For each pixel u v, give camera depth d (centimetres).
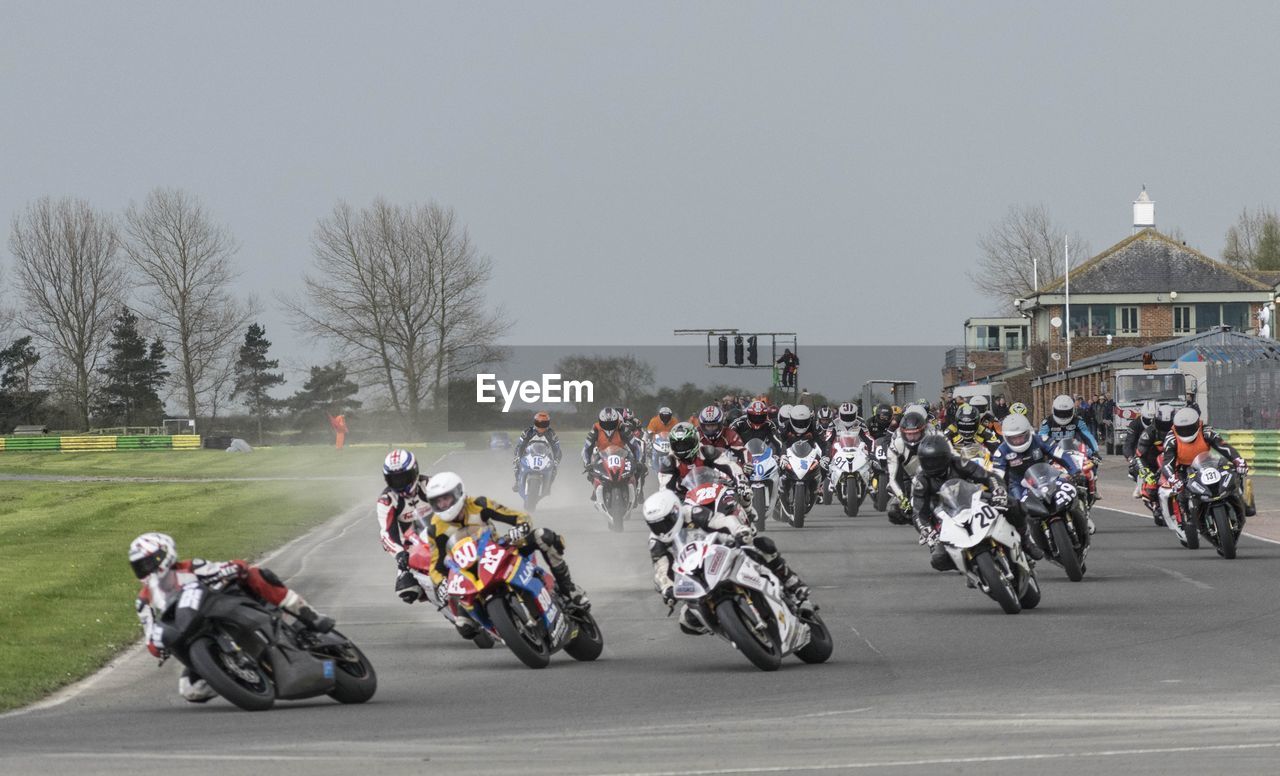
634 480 9631
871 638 4928
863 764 2958
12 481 19912
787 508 9469
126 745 3375
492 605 4422
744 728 3406
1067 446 7581
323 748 3269
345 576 7388
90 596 6688
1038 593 5525
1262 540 8100
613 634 5238
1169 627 4966
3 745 3419
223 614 3784
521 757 3116
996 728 3312
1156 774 2795
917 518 5656
